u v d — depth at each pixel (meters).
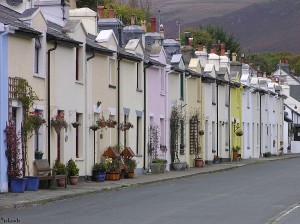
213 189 43.69
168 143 66.12
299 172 63.75
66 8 51.81
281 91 120.94
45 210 30.81
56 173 41.44
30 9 41.38
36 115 38.94
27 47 39.62
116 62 53.56
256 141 102.75
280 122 118.75
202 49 88.00
